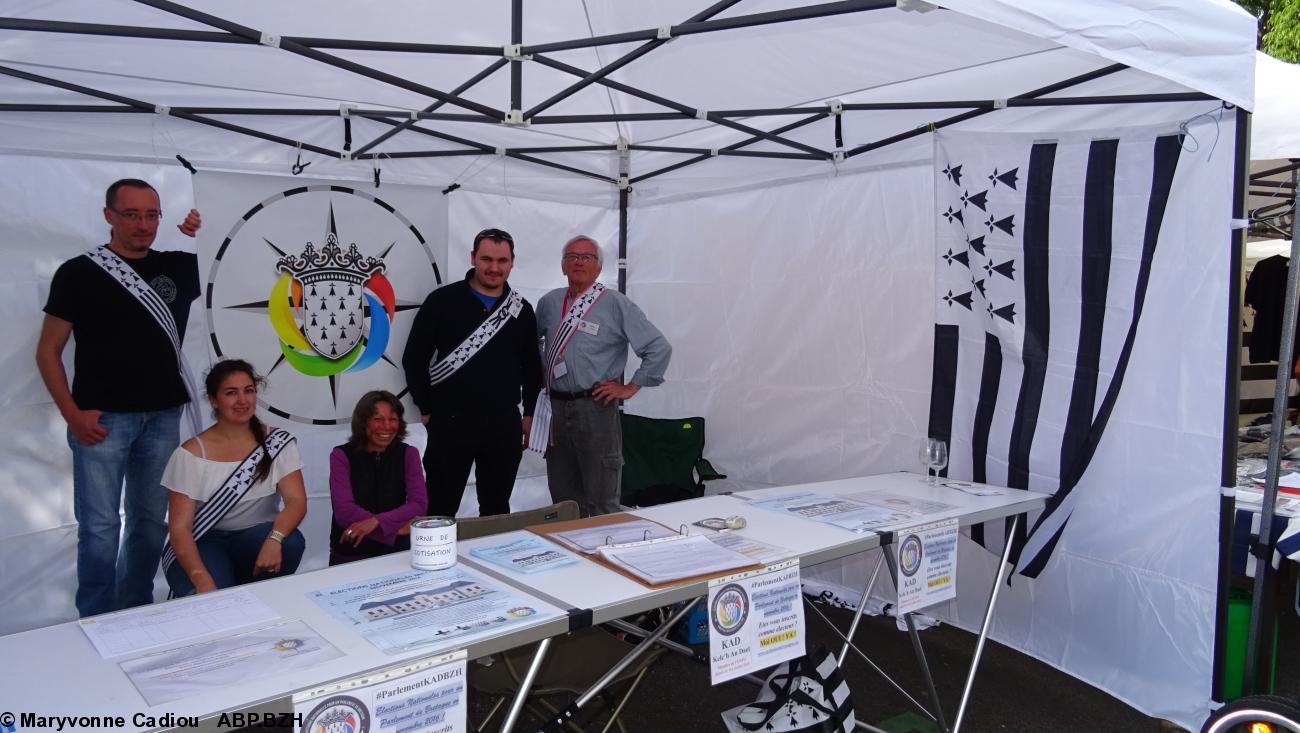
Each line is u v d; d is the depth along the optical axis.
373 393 3.12
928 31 2.84
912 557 2.38
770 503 2.72
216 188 3.43
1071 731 2.80
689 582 1.84
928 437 3.42
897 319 3.67
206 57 2.92
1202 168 2.60
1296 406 4.86
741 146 3.88
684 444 4.52
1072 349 2.91
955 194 3.22
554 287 4.57
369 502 3.09
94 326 3.06
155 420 3.25
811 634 3.63
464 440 3.69
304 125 3.54
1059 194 2.91
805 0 2.64
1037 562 3.00
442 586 1.83
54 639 1.52
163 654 1.45
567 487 4.11
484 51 2.31
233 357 3.53
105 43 2.76
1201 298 2.62
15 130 3.04
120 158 3.29
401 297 3.99
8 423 3.18
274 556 2.69
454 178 4.06
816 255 4.00
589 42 2.26
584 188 4.57
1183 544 2.70
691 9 2.81
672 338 4.75
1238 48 2.25
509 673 2.23
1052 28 1.89
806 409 4.10
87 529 3.12
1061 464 2.93
